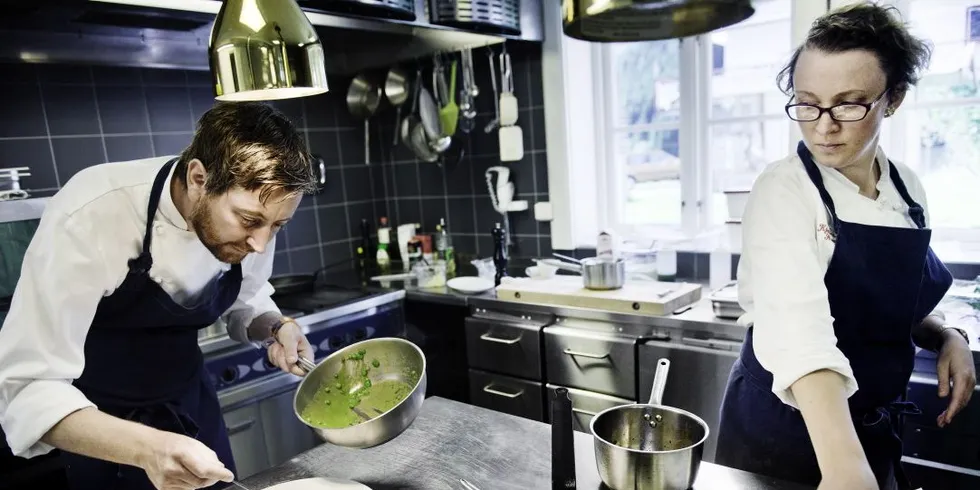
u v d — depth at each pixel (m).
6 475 1.51
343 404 1.19
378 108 3.11
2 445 1.50
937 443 1.57
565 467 0.94
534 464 1.08
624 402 2.06
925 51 0.90
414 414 1.06
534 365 2.27
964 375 1.09
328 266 2.96
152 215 1.16
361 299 2.48
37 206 1.70
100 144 2.38
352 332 2.46
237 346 2.12
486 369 2.43
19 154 2.20
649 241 2.64
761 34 2.41
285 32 0.99
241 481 1.08
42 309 1.04
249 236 1.04
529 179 2.86
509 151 2.80
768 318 0.89
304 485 1.01
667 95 2.66
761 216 0.98
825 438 0.77
